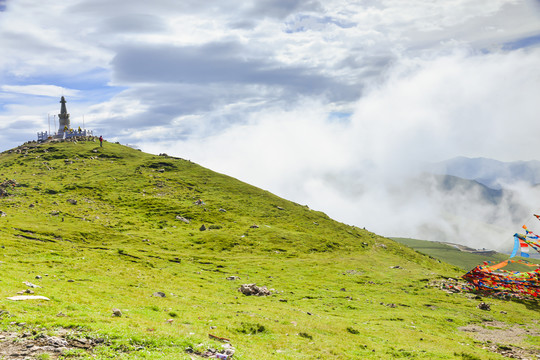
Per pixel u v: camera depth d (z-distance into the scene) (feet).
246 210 530.27
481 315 216.95
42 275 169.37
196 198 551.59
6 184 505.25
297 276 293.84
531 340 168.04
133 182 588.91
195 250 361.30
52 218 386.11
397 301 237.86
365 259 383.86
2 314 88.84
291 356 101.35
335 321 167.94
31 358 68.64
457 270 481.46
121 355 76.13
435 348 134.31
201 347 89.92
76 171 625.41
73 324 88.58
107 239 353.10
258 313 160.76
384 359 114.52
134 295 159.94
